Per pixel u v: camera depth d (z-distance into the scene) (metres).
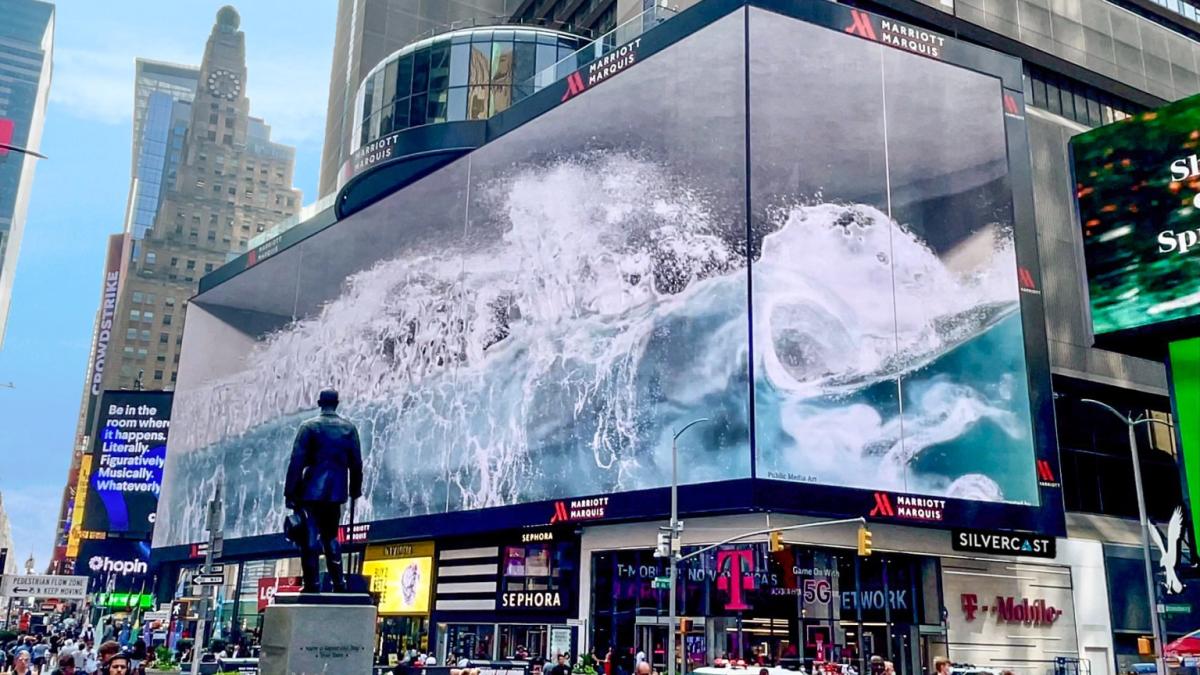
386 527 59.50
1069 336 57.53
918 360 45.84
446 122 61.06
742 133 45.31
